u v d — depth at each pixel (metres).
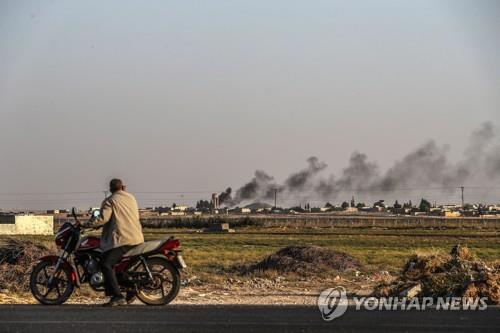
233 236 119.06
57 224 151.88
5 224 120.06
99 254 18.03
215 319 14.83
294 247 45.19
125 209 17.97
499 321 14.66
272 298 27.34
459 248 28.80
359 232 138.75
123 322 14.41
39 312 15.87
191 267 46.78
